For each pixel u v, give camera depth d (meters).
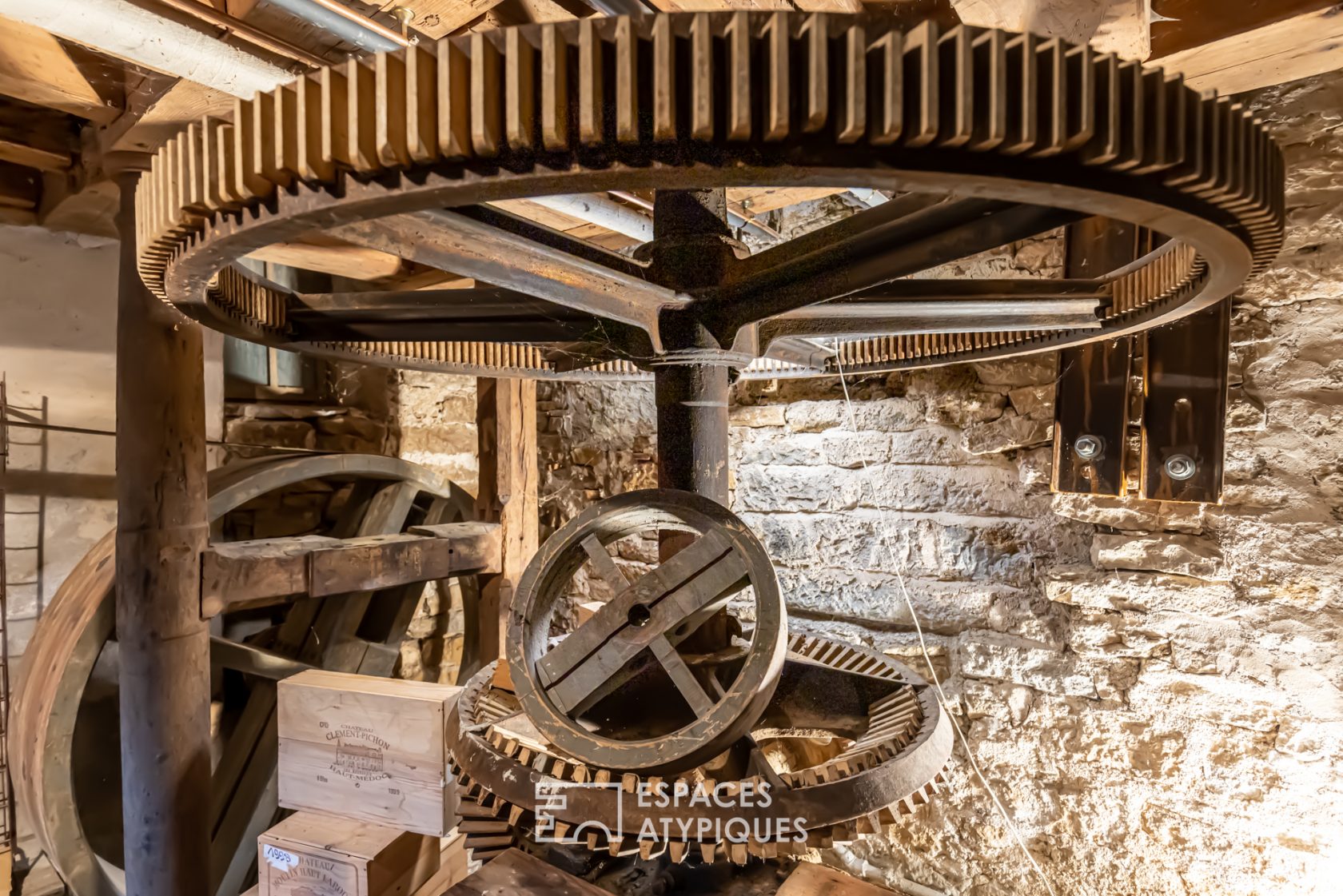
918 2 1.16
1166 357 1.69
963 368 2.00
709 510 0.96
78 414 2.26
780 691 1.17
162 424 1.66
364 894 1.52
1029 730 1.92
